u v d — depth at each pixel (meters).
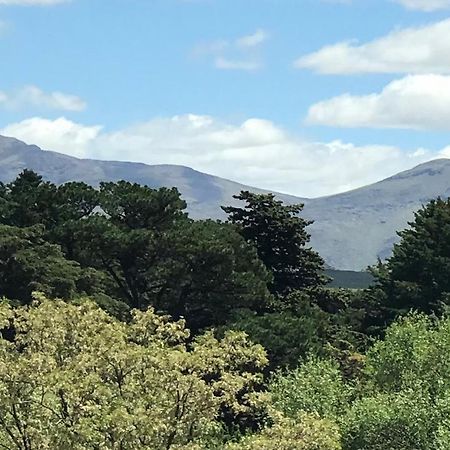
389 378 37.38
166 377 19.41
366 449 31.55
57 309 20.62
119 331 19.86
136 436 18.22
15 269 51.81
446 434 29.22
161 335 21.33
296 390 35.19
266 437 20.23
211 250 55.50
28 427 18.66
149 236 56.69
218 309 56.75
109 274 62.06
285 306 58.78
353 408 32.69
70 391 18.30
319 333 54.84
